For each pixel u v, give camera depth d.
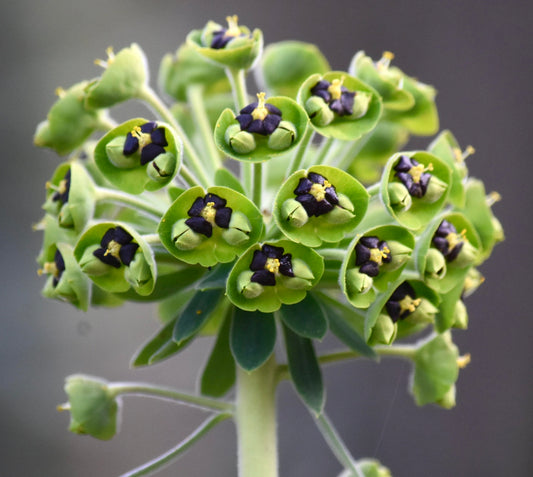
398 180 0.33
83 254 0.33
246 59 0.35
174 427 0.50
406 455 0.50
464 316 0.34
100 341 0.51
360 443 0.50
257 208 0.32
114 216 0.36
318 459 0.50
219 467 0.50
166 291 0.34
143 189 0.33
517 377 0.51
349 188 0.32
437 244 0.33
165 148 0.33
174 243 0.32
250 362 0.33
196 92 0.38
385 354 0.35
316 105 0.33
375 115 0.34
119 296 0.34
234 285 0.32
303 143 0.33
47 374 0.50
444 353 0.35
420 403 0.35
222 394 0.35
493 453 0.51
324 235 0.32
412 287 0.33
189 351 0.51
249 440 0.34
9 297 0.51
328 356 0.34
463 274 0.33
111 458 0.50
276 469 0.34
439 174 0.33
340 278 0.32
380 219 0.35
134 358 0.34
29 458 0.49
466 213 0.35
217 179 0.33
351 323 0.35
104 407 0.34
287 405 0.50
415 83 0.36
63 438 0.49
